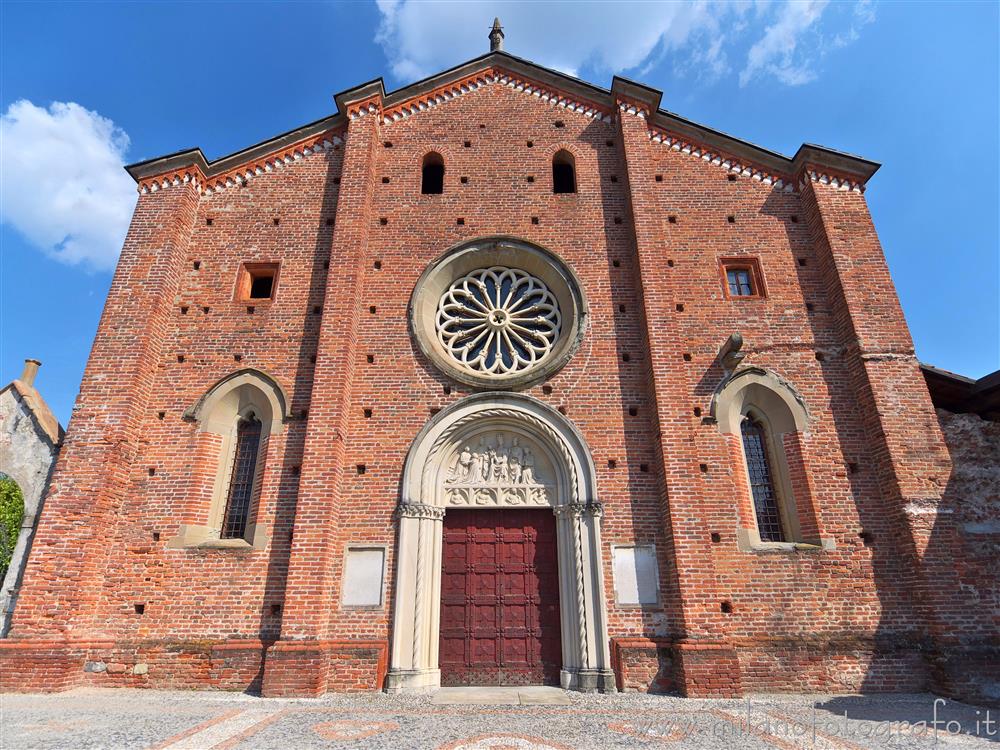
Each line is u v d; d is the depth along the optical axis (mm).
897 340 15117
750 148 18047
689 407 14398
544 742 8805
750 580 13422
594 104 19141
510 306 16844
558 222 17406
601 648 12898
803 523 14125
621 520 13945
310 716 10391
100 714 10398
